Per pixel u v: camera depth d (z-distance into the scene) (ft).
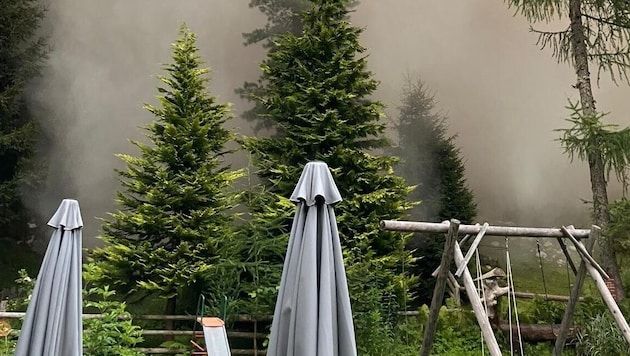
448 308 29.71
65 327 11.09
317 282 9.32
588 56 30.12
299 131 30.30
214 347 15.81
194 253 26.40
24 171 40.88
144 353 24.23
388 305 27.12
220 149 30.76
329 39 30.86
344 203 28.60
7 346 20.12
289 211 27.40
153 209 26.58
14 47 43.39
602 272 15.75
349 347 9.07
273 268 25.57
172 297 26.50
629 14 29.01
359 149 30.40
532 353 25.27
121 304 22.12
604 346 23.21
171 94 30.04
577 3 29.96
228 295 25.72
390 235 28.91
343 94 29.71
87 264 25.93
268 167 29.94
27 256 43.42
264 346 25.43
